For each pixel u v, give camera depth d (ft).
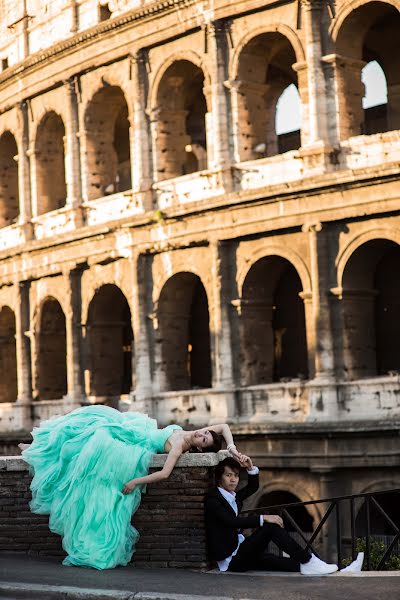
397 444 197.36
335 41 209.87
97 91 253.65
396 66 226.79
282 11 216.13
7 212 291.79
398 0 197.77
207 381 244.63
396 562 159.22
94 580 98.12
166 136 240.12
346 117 210.18
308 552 102.37
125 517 104.27
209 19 225.76
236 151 224.12
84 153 257.34
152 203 239.71
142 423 110.52
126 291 245.04
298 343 225.76
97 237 249.34
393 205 198.90
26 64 270.26
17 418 275.59
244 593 92.17
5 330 292.81
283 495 222.48
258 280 223.51
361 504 203.10
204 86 245.24
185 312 241.55
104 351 257.75
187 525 104.37
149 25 237.86
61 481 107.14
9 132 286.66
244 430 212.84
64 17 264.31
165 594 92.07
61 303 264.52
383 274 214.07
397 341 211.82
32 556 109.81
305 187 207.92
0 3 288.71
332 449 204.03
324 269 208.74
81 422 109.19
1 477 111.24
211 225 224.53
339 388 206.69
